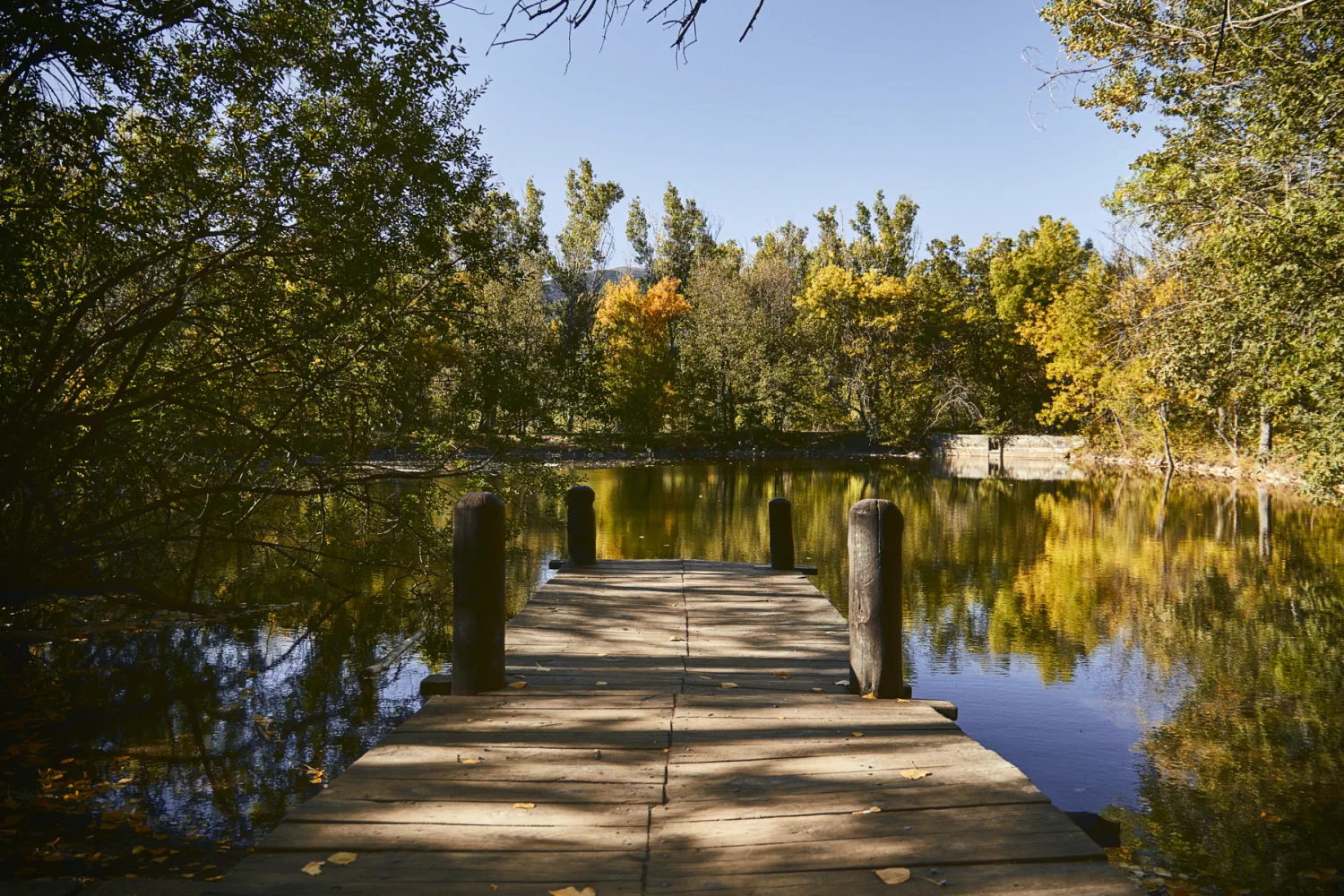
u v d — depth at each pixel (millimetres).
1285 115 10961
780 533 8844
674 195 63000
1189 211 12594
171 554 10602
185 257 7941
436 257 9281
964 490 27625
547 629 6184
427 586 11148
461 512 4465
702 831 2721
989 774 3182
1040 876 2406
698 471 36469
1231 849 4922
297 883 2404
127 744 5840
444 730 3771
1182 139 12516
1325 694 7566
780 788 3082
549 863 2518
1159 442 38812
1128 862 4801
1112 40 11516
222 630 8953
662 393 47688
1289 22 10516
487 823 2793
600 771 3266
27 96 6547
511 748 3529
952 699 7465
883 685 4367
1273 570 13609
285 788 5156
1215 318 12750
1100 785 5750
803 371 52438
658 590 7758
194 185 7594
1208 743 6441
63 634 8594
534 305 36906
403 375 9766
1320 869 4715
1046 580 12859
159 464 8852
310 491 9555
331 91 8266
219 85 7812
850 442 54031
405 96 8484
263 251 8078
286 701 6766
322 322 8477
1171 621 10273
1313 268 10828
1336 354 11094
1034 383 54594
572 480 12266
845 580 12258
